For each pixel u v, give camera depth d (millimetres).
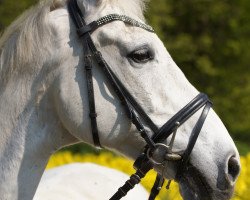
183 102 4336
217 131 4324
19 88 4367
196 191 4324
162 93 4316
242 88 18578
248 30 18875
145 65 4312
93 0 4367
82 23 4336
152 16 16359
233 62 18906
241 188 7973
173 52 17906
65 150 12086
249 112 18469
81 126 4328
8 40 4449
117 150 4449
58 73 4328
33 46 4348
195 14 18641
